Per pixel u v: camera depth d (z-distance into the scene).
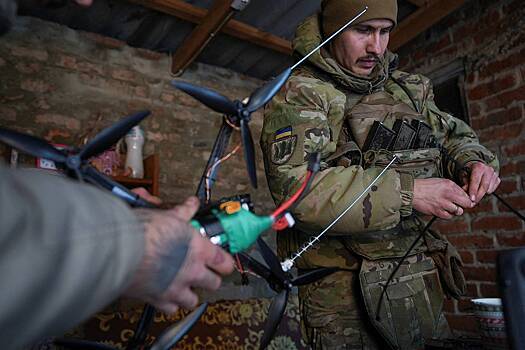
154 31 2.29
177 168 2.42
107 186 0.47
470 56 2.07
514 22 1.88
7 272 0.24
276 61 2.62
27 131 2.04
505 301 0.39
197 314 0.53
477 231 1.97
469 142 1.09
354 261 0.95
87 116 2.20
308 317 0.99
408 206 0.82
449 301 2.07
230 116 0.56
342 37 1.03
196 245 0.37
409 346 0.91
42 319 0.26
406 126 0.97
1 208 0.24
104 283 0.28
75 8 2.07
